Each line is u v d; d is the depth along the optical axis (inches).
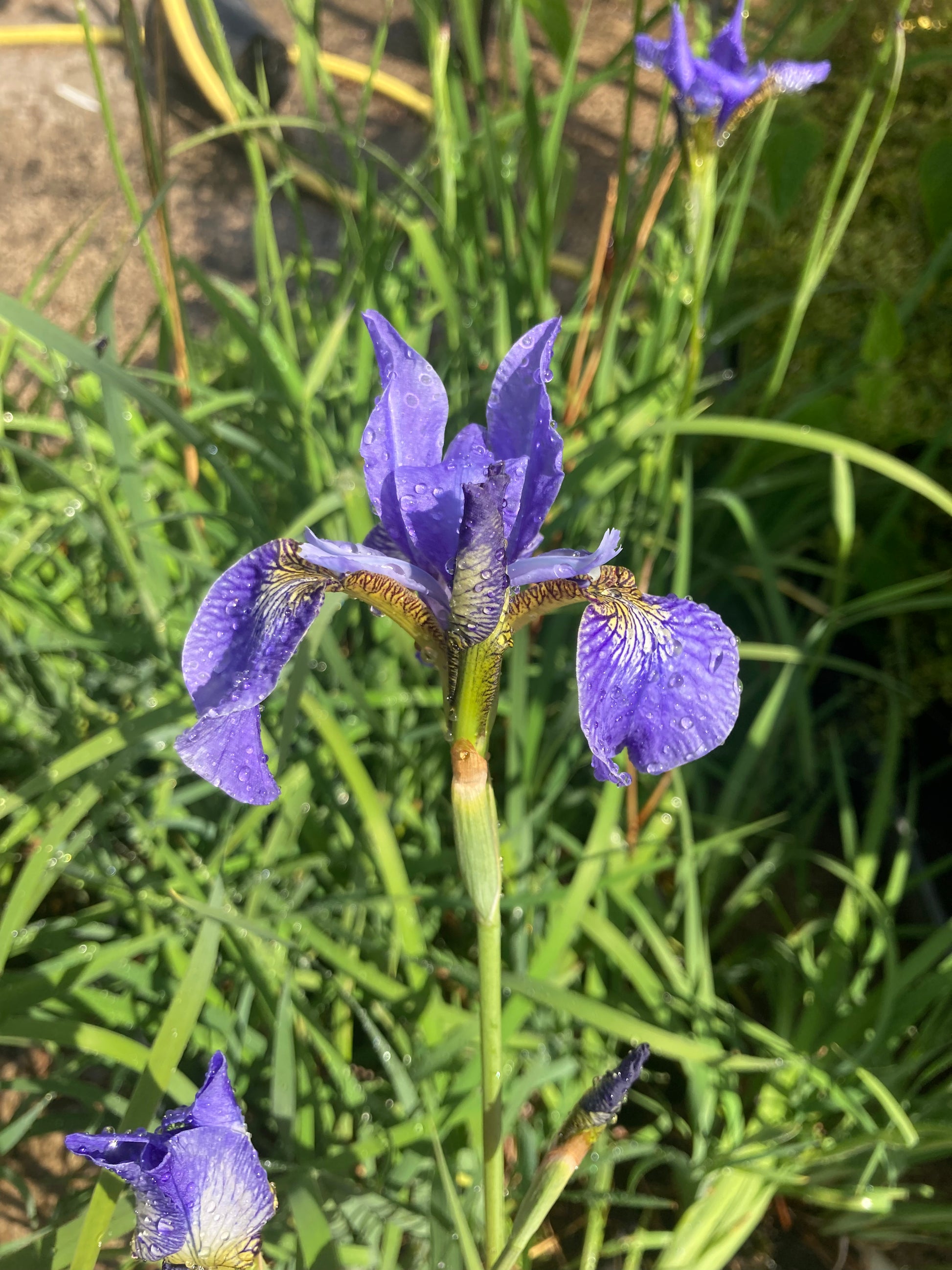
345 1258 9.2
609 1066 10.9
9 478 15.2
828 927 12.2
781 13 15.5
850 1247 11.0
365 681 12.5
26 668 12.4
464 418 13.1
